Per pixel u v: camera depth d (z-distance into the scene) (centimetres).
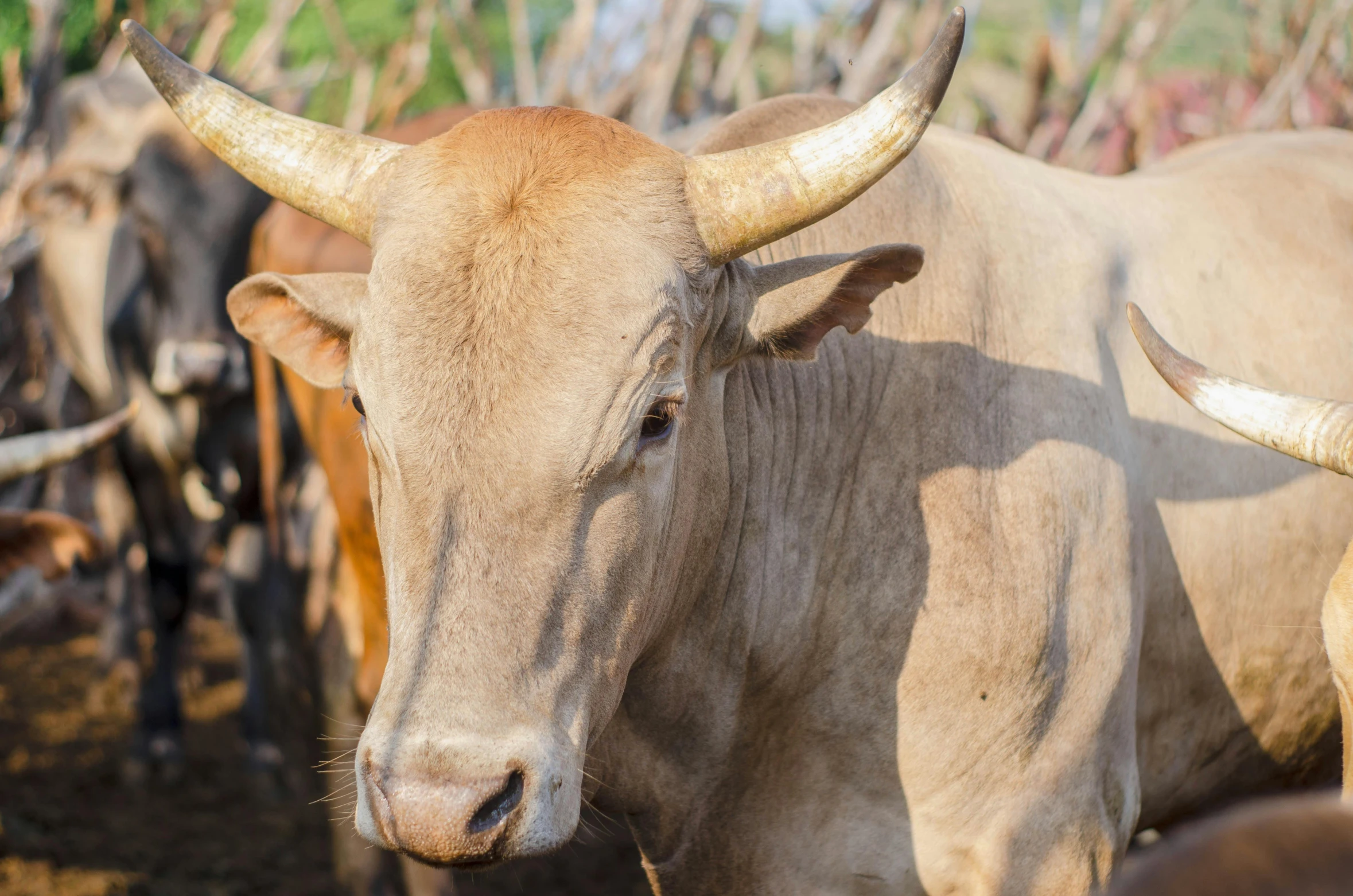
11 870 786
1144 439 442
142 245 961
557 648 308
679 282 328
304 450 714
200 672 1240
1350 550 357
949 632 397
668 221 331
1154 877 112
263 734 975
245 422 945
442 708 289
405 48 1572
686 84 1220
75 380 1306
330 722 642
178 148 960
